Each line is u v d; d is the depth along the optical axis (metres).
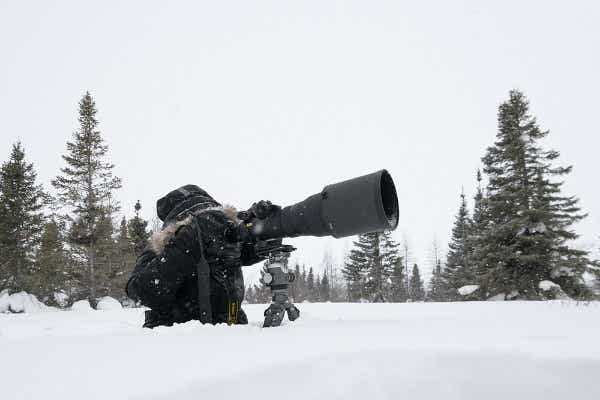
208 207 2.58
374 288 35.59
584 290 15.52
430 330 1.88
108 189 21.81
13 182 20.25
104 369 1.19
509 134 18.11
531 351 1.35
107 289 22.67
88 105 21.92
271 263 2.32
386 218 1.97
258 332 1.86
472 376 1.28
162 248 2.42
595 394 1.24
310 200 2.17
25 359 1.32
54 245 20.73
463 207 37.56
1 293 19.17
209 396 1.04
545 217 16.53
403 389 1.22
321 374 1.21
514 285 16.34
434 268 55.41
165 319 2.51
